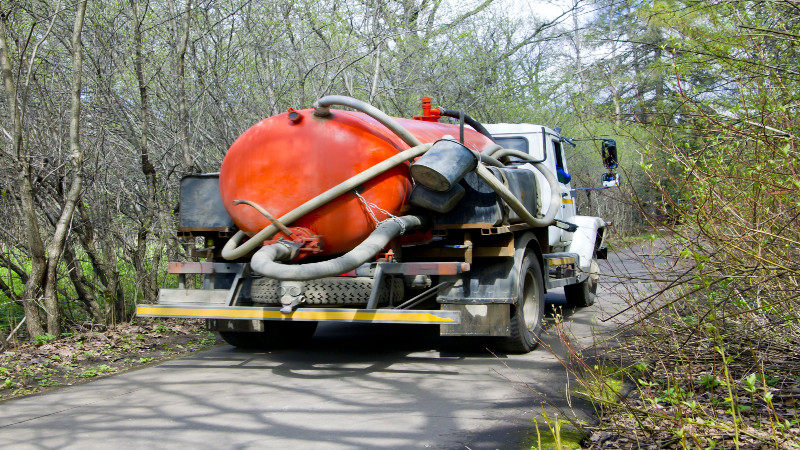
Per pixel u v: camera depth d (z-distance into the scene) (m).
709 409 4.79
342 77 14.30
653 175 5.22
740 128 5.12
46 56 8.98
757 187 4.80
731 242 4.66
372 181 6.49
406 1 14.82
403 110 16.06
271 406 5.52
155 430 4.90
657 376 5.65
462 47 17.61
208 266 7.10
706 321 5.30
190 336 8.99
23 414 5.38
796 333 5.23
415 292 7.29
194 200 7.25
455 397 5.75
